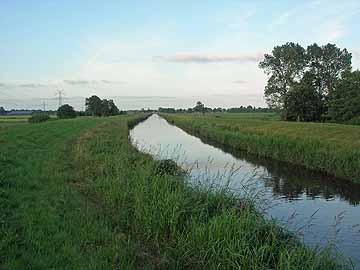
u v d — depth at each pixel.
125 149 26.19
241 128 54.66
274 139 34.59
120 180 14.78
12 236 9.08
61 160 22.05
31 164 19.41
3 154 20.25
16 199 12.30
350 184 22.64
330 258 9.69
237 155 35.00
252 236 9.55
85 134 39.66
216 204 12.13
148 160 19.22
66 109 105.12
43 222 10.49
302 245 9.76
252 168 27.39
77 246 9.24
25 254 8.38
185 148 39.09
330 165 25.52
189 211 11.23
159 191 12.43
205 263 9.04
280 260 8.36
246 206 11.43
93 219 11.69
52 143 30.53
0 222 9.77
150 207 11.58
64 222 10.79
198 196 12.47
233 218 10.09
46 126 50.47
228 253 8.84
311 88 69.12
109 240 10.09
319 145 30.05
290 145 31.70
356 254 11.24
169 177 14.09
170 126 84.94
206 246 9.32
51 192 14.09
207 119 90.69
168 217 10.88
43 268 7.89
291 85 76.75
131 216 12.21
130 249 9.71
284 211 16.36
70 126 53.84
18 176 15.70
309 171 26.91
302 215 15.74
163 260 9.31
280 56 76.81
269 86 78.94
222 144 44.69
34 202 12.41
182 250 9.56
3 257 8.04
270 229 10.02
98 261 8.52
